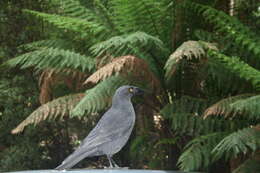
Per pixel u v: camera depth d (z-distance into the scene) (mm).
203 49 6773
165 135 8281
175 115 7086
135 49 7434
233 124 7156
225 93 7848
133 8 7617
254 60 7535
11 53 11594
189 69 7773
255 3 8734
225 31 7660
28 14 11492
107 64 6941
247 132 6012
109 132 5379
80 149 5211
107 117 5516
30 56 7832
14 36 11703
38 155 11203
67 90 9094
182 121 7047
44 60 7707
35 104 11180
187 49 6086
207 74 7508
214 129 7234
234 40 7504
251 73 6078
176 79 7750
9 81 11258
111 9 8969
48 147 11539
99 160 11242
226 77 7230
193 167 6363
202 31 7684
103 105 7004
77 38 8992
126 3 7543
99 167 11219
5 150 11086
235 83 7293
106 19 8586
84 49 9031
